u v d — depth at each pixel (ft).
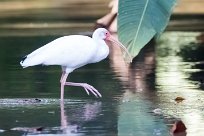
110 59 69.97
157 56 71.77
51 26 102.63
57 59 47.26
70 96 49.19
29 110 43.96
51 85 54.24
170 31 95.45
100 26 92.58
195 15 117.70
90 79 56.90
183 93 49.67
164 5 37.70
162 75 58.65
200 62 66.74
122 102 46.50
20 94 49.98
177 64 65.51
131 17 37.86
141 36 37.88
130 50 37.96
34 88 52.70
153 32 37.86
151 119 40.73
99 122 40.01
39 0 152.35
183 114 42.14
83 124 39.47
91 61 49.19
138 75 58.80
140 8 37.78
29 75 59.72
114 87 52.75
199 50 75.77
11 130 38.09
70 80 56.54
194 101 46.44
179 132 37.19
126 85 53.62
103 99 47.73
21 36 90.63
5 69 63.67
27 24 107.04
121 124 39.37
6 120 40.83
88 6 139.03
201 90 50.88
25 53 74.13
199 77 57.31
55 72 61.46
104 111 43.39
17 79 57.52
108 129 38.11
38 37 88.48
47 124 39.60
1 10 135.33
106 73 60.29
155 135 36.58
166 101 46.60
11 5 145.18
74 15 120.78
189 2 135.33
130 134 36.86
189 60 68.33
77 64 48.06
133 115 41.96
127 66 64.54
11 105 45.70
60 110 43.91
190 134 36.63
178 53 73.77
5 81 56.39
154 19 37.78
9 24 107.96
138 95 49.08
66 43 47.78
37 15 122.42
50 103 46.42
